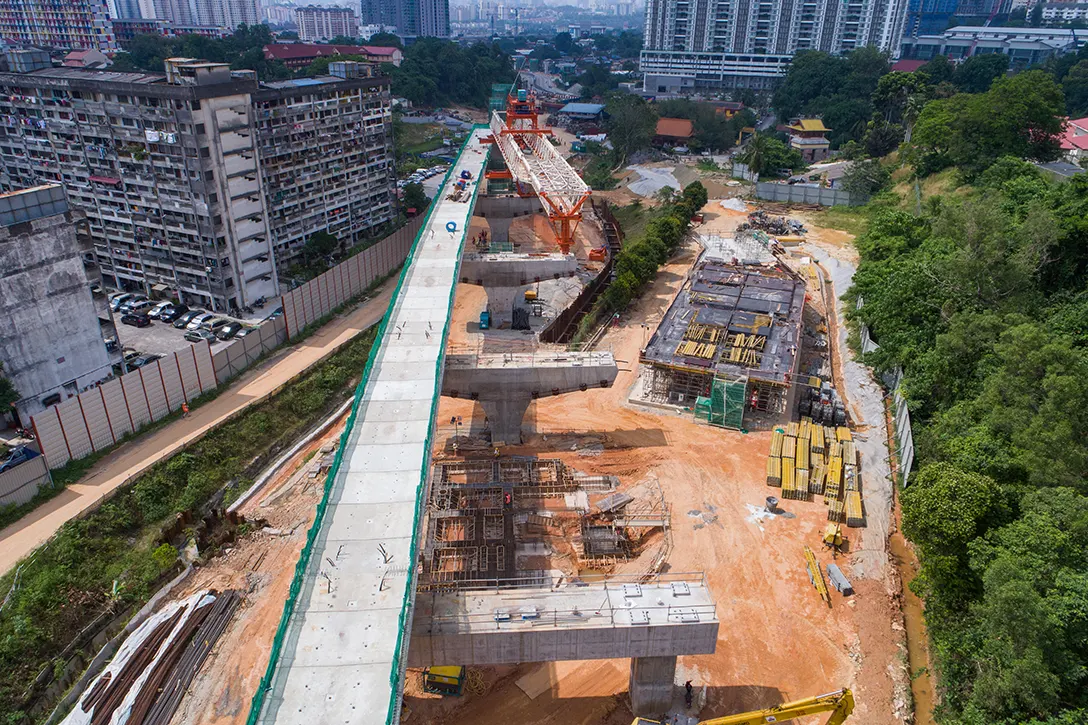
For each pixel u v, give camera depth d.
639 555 53.41
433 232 85.69
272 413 73.75
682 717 40.16
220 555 55.09
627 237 129.38
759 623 47.31
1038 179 93.12
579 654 37.81
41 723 42.28
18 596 49.22
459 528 55.97
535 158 120.31
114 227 97.06
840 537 53.72
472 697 42.75
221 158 88.00
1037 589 37.88
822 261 110.56
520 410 66.19
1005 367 53.56
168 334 88.75
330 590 33.88
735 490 60.19
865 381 76.62
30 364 67.44
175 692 42.78
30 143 97.12
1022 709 36.41
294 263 110.81
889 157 153.50
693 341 75.69
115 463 64.19
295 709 28.44
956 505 44.22
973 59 194.00
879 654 45.19
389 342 57.28
